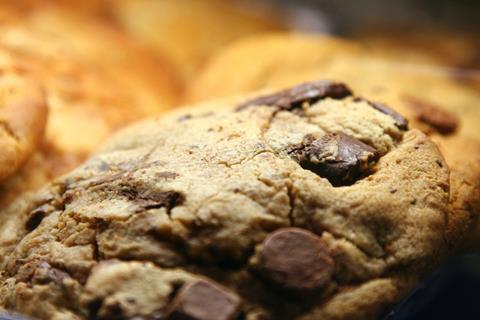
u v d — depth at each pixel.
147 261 0.17
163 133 0.20
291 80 0.25
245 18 0.33
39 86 0.22
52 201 0.19
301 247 0.17
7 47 0.25
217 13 0.33
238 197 0.17
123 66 0.27
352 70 0.25
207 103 0.22
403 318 0.20
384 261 0.17
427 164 0.19
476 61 0.29
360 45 0.30
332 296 0.17
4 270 0.18
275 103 0.20
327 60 0.26
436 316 0.24
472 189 0.20
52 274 0.17
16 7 0.27
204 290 0.16
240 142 0.19
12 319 0.17
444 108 0.23
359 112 0.19
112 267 0.17
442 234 0.18
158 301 0.16
